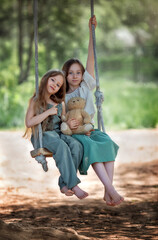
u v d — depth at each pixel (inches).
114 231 261.4
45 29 1424.7
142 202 347.9
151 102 1006.4
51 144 204.5
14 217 297.1
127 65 1759.4
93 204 343.3
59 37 1466.5
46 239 191.3
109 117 926.4
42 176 469.7
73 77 237.6
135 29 1903.3
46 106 218.2
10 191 386.6
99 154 203.9
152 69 1711.4
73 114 223.5
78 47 1477.6
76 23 1425.9
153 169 493.0
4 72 1085.8
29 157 561.3
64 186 201.0
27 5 1380.4
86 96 237.3
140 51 1868.8
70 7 1386.6
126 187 409.1
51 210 321.7
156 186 410.9
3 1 1465.3
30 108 213.2
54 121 217.5
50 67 1248.8
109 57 1839.3
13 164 517.7
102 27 1701.5
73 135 215.5
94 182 441.4
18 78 1130.7
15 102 900.0
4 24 1733.5
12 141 679.1
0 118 884.6
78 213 313.6
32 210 319.9
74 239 197.0
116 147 214.4
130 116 928.9
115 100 1013.2
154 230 265.6
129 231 262.5
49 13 1370.6
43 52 1201.4
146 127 906.7
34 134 209.6
